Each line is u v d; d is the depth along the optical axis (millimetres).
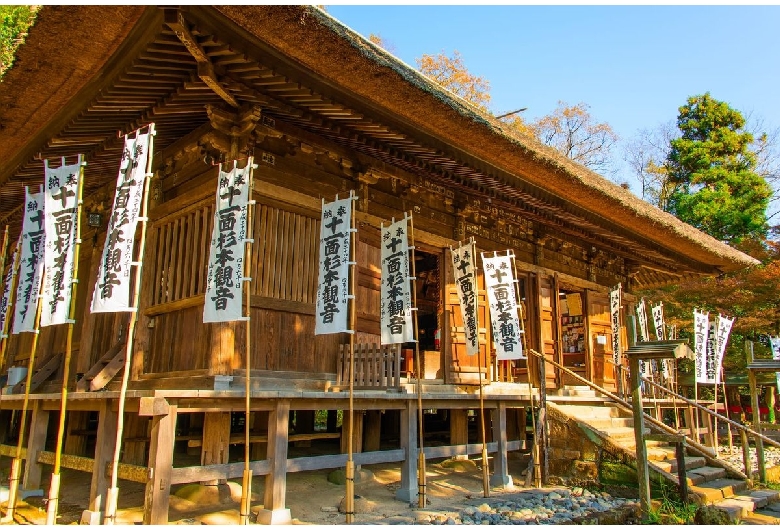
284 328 7902
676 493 7773
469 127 8266
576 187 10477
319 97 7090
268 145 8117
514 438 11867
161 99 7168
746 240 23969
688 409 13500
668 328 19406
